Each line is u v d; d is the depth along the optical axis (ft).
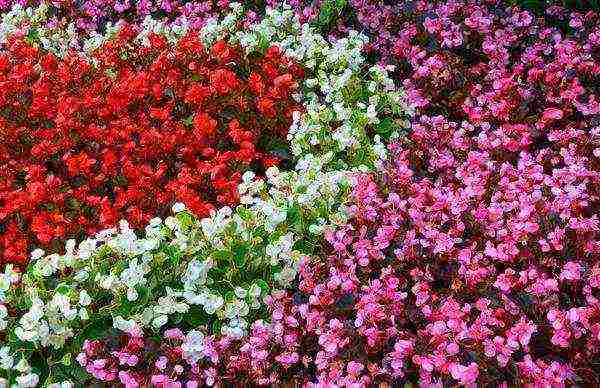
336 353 3.56
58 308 3.79
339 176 4.33
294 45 5.67
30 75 5.44
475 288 3.73
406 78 5.49
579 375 3.42
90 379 3.78
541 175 4.19
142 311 3.92
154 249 4.09
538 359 3.46
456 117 5.19
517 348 3.39
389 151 4.84
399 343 3.44
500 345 3.39
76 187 4.77
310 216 4.20
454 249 3.87
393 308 3.66
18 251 4.35
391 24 5.72
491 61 5.26
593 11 5.48
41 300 3.83
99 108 5.03
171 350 3.73
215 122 4.82
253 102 5.06
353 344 3.59
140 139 4.88
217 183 4.54
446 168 4.62
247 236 4.02
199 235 4.08
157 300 3.99
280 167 4.97
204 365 3.73
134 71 5.51
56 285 4.02
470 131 4.90
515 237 3.82
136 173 4.62
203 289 3.90
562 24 5.67
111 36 5.96
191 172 4.72
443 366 3.36
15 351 3.80
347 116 4.88
